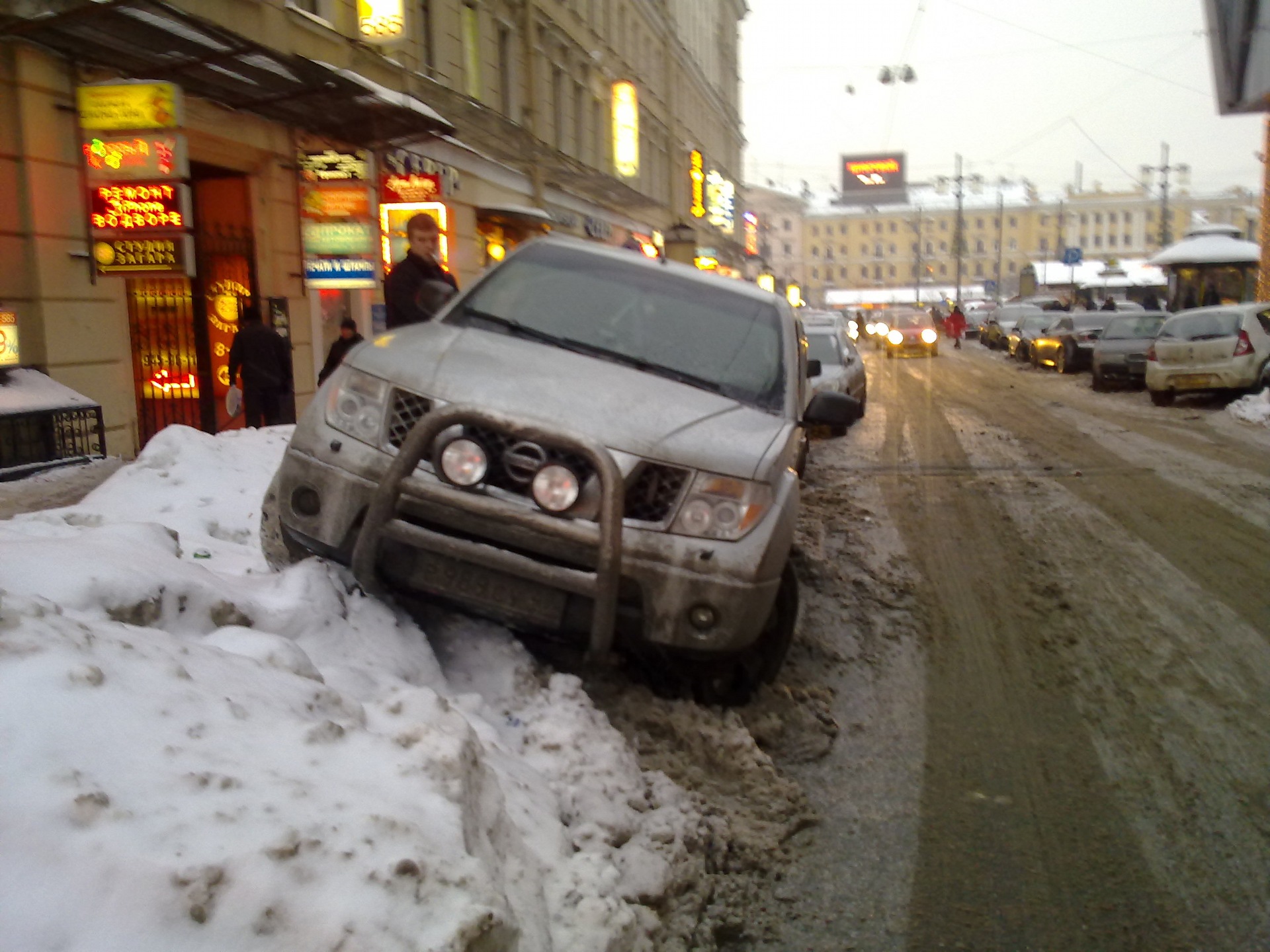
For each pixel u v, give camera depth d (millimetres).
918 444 14375
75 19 9500
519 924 2396
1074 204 139375
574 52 29016
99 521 5371
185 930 1948
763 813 3730
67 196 10523
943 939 3053
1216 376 17984
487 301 5211
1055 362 30094
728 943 3004
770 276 47344
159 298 13469
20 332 10039
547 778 3438
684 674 4512
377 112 14125
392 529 3850
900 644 5789
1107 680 5262
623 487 3742
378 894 2145
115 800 2119
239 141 13594
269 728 2645
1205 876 3436
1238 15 14180
